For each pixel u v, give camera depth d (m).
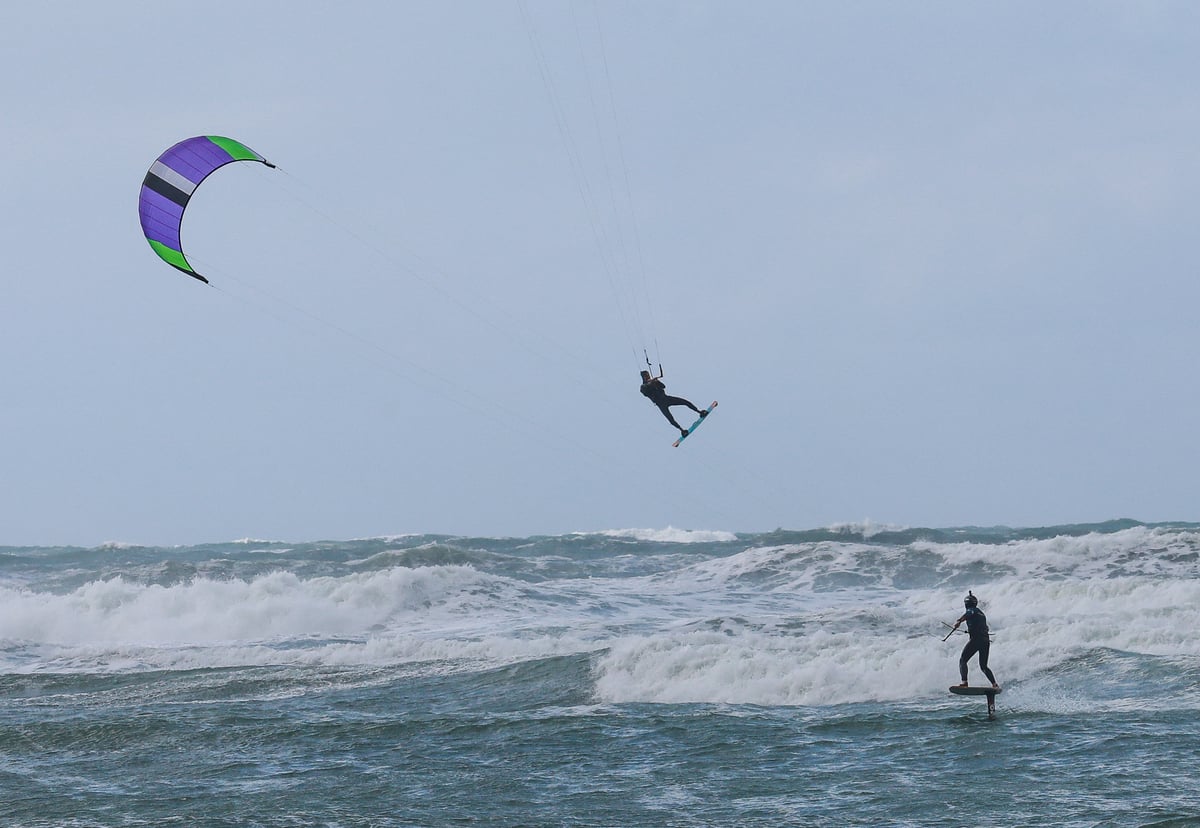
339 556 197.75
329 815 47.91
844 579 142.25
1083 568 138.00
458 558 165.50
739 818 45.59
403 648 91.31
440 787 51.88
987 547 148.38
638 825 45.19
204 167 87.50
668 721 62.94
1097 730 56.75
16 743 63.47
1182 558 136.62
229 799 50.84
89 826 47.16
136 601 119.56
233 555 199.75
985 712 62.28
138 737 63.91
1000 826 42.75
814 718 62.78
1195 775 48.12
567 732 61.41
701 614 118.19
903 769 51.62
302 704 73.12
